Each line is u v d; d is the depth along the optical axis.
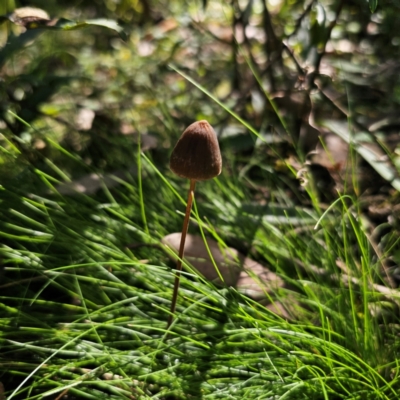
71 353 0.32
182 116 0.54
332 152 0.46
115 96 0.56
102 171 0.45
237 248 0.41
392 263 0.41
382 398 0.31
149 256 0.39
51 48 0.60
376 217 0.44
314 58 0.50
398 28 0.60
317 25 0.50
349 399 0.31
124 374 0.31
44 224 0.39
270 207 0.43
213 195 0.43
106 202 0.43
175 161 0.31
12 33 0.43
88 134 0.50
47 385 0.32
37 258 0.36
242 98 0.52
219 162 0.31
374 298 0.35
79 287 0.34
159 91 0.57
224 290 0.35
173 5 0.68
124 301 0.34
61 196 0.39
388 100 0.52
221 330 0.34
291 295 0.37
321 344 0.32
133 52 0.61
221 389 0.32
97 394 0.31
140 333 0.33
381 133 0.49
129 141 0.48
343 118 0.49
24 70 0.55
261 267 0.39
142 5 0.67
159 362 0.33
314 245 0.40
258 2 0.60
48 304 0.36
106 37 0.65
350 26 0.60
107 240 0.38
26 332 0.33
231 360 0.32
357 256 0.40
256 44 0.59
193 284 0.34
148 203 0.43
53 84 0.48
